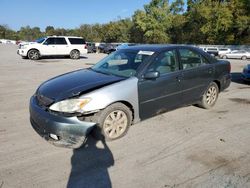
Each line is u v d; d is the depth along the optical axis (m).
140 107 4.20
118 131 3.98
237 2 37.12
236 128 4.59
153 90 4.32
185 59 4.99
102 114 3.69
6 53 24.36
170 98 4.67
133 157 3.50
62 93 3.66
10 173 3.08
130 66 4.45
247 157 3.54
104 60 5.18
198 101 5.42
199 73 5.18
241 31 37.66
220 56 30.64
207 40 41.62
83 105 3.50
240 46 35.44
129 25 69.62
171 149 3.74
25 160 3.38
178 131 4.39
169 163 3.36
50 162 3.34
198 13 42.22
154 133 4.28
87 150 3.65
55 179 2.98
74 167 3.23
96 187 2.85
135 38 65.88
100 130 3.72
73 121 3.44
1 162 3.32
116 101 3.83
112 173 3.12
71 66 14.28
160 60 4.52
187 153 3.63
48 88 3.95
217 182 2.95
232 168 3.25
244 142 4.01
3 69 12.29
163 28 52.44
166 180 2.98
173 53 4.79
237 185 2.89
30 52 18.31
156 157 3.51
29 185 2.86
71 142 3.51
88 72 4.67
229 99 6.70
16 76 10.14
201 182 2.95
